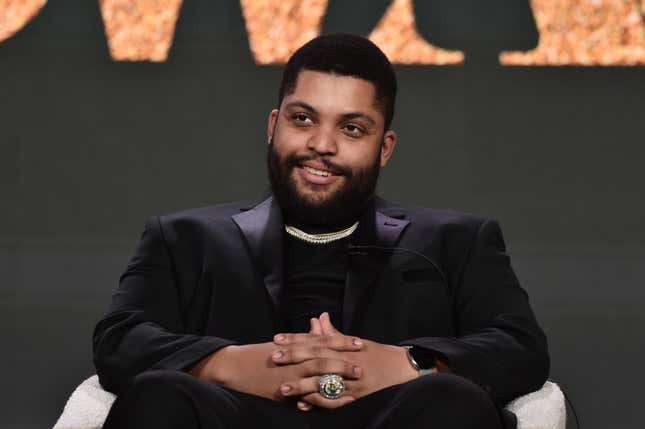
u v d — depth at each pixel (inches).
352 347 194.1
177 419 171.2
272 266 219.8
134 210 481.7
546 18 478.9
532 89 479.8
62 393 446.9
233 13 483.8
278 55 481.7
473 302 221.5
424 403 175.5
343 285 220.8
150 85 483.5
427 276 221.3
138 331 207.6
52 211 480.1
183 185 482.0
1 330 462.6
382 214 230.1
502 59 480.1
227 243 223.8
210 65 483.5
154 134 482.9
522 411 198.2
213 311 218.2
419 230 227.6
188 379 177.5
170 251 225.0
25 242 477.1
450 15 480.1
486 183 478.9
